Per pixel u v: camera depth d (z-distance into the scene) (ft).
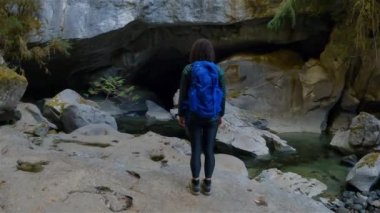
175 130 32.65
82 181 13.41
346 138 27.17
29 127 23.52
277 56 37.65
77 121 27.66
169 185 13.57
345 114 34.91
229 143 26.53
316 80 33.78
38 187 12.78
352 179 20.43
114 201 12.34
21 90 23.57
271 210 12.89
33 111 26.76
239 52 39.50
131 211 11.96
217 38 37.73
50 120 29.19
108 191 12.97
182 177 14.35
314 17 35.35
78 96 32.09
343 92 34.58
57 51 34.53
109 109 38.86
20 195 12.26
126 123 35.06
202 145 12.97
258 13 34.22
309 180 20.92
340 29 33.73
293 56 37.96
